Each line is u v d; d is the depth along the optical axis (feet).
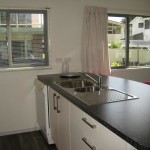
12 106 10.91
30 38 11.07
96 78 9.35
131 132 3.59
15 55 10.91
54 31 11.24
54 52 11.39
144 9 13.30
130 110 4.79
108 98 5.90
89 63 11.83
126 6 12.75
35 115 11.37
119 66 13.55
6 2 10.21
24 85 10.99
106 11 11.95
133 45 13.99
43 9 10.88
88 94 6.46
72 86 9.01
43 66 11.30
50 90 8.61
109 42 13.24
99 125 4.59
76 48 11.78
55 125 8.19
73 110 6.12
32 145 9.66
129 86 7.52
